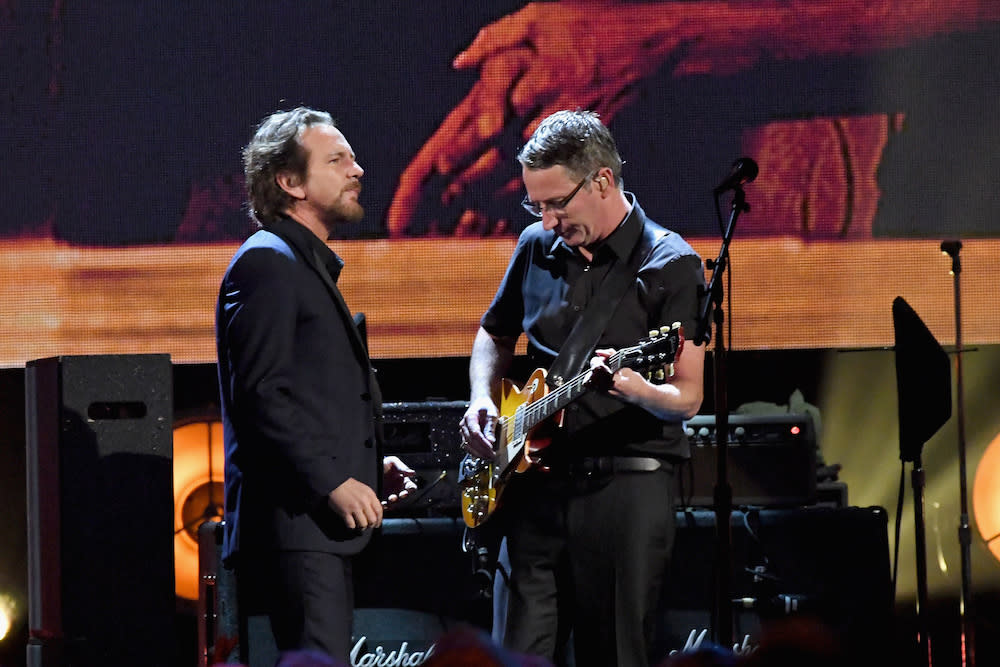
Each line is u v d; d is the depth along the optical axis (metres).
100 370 12.66
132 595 12.66
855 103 17.08
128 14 17.09
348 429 10.24
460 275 17.22
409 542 13.45
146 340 17.23
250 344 9.95
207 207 17.22
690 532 13.48
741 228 17.12
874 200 17.08
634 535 10.88
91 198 17.17
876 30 17.06
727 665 4.12
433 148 17.17
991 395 18.42
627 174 17.14
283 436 9.87
